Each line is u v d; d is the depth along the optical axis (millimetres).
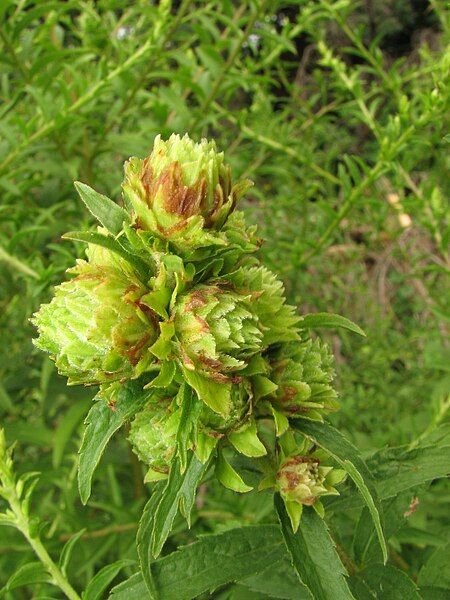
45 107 186
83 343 87
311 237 261
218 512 172
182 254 90
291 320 98
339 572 91
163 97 197
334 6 221
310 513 96
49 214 195
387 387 253
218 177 90
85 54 212
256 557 101
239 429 93
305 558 93
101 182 230
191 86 201
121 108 202
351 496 107
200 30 197
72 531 174
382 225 242
